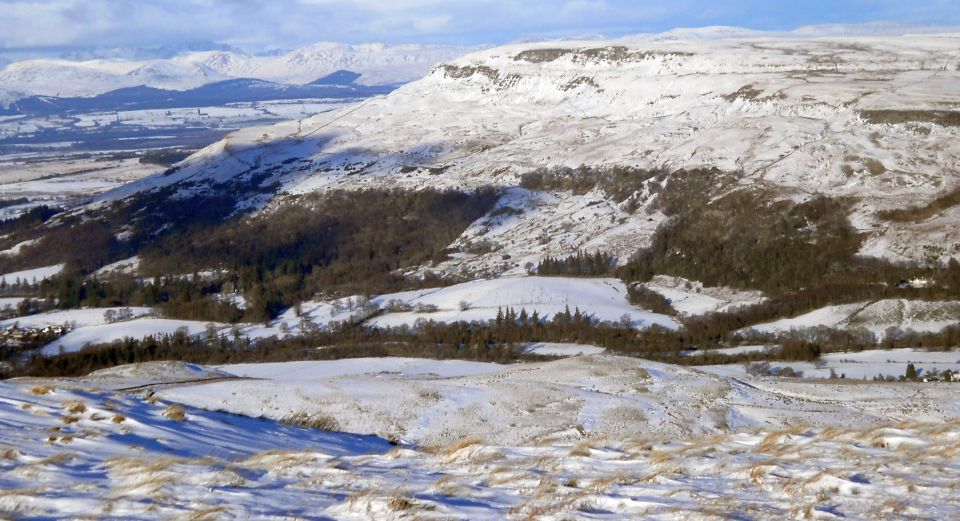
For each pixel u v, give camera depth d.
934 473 21.66
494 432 46.50
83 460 26.80
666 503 19.98
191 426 38.97
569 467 25.91
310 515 19.73
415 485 23.25
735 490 21.34
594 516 18.98
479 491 22.25
